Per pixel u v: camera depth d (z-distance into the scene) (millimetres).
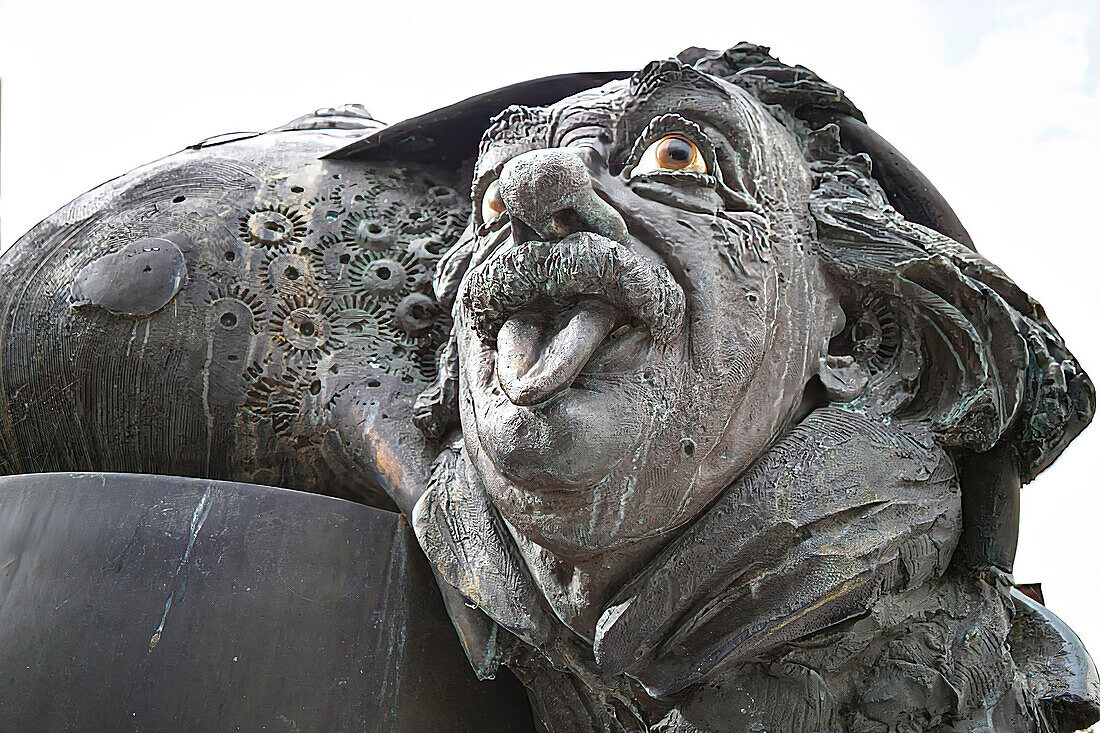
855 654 1794
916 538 1789
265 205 2455
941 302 1903
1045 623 2197
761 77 2107
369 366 2334
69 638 1914
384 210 2465
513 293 1620
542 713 1960
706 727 1751
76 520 2016
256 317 2371
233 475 2400
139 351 2361
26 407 2445
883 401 1898
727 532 1672
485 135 1890
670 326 1642
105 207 2506
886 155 2154
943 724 1831
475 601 1846
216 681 1885
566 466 1551
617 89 1919
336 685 1920
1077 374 1939
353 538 2043
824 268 1944
